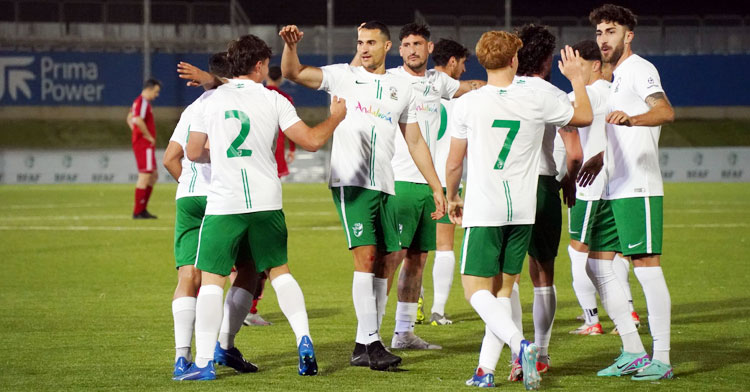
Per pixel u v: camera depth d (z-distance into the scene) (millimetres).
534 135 17297
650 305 18656
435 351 21547
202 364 18094
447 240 25531
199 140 18469
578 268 23531
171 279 33969
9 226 53469
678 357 20516
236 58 18500
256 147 18203
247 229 18297
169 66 103062
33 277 34375
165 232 50312
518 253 17641
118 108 106375
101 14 106438
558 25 104875
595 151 19797
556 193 18812
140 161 57344
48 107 104875
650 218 18656
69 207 66750
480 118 17156
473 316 26844
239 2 115875
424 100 23375
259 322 25125
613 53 19359
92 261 38938
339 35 102875
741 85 105188
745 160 98938
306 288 32156
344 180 19641
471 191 17312
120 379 18234
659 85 18281
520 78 17859
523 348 16281
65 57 103500
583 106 17719
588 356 20875
